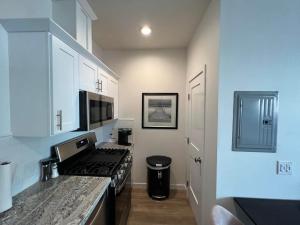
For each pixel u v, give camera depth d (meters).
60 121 1.36
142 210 2.77
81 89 1.73
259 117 1.61
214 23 1.76
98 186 1.49
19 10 1.33
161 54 3.39
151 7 2.01
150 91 3.43
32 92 1.26
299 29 1.57
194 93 2.67
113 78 2.97
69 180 1.60
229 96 1.62
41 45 1.23
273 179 1.63
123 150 2.64
